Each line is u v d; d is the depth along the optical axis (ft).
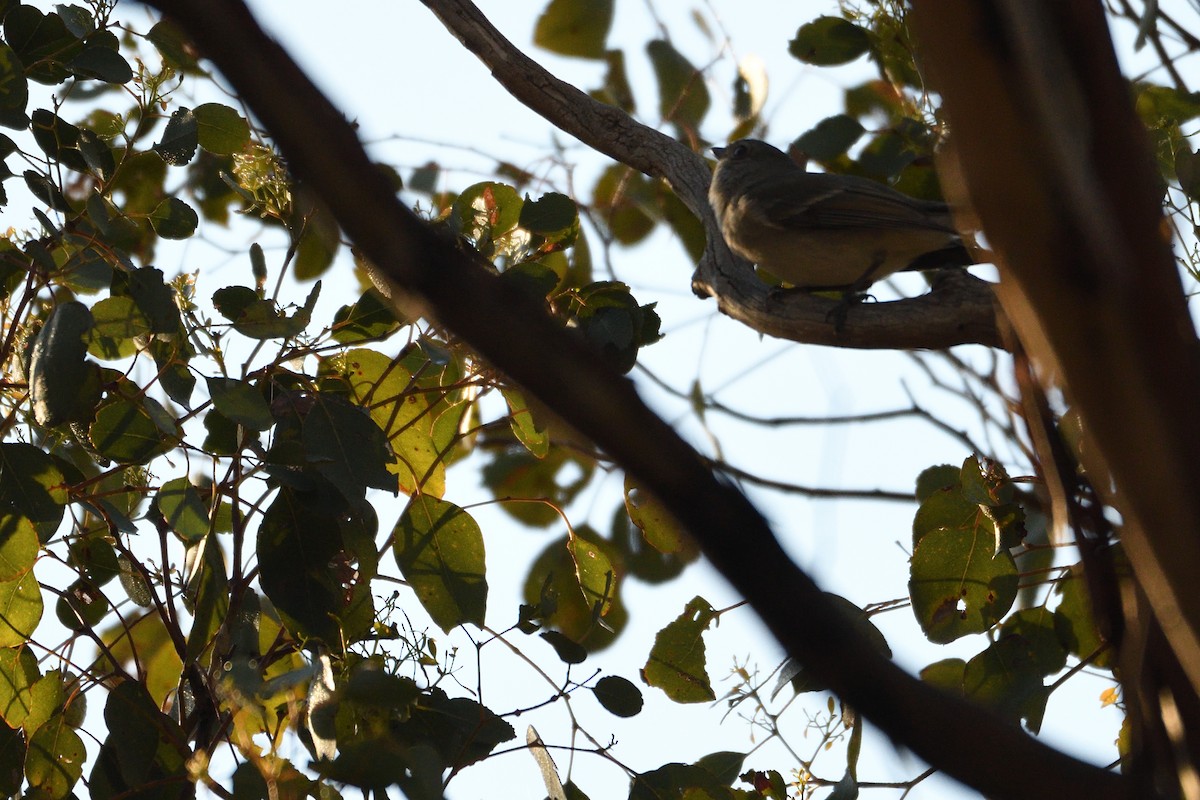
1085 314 5.37
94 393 16.75
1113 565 7.59
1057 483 7.67
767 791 18.39
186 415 17.38
